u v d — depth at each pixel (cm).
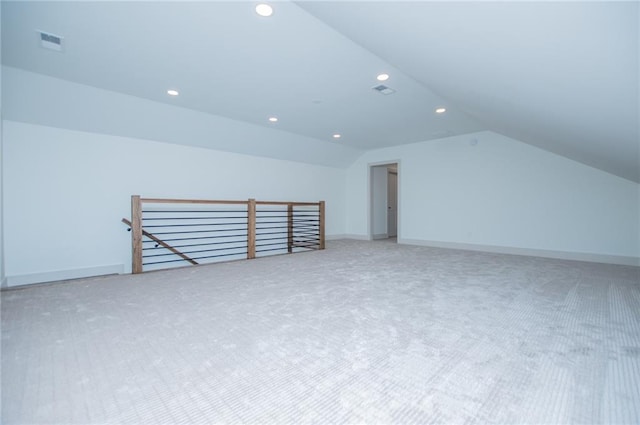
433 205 614
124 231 433
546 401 125
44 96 337
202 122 456
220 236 529
